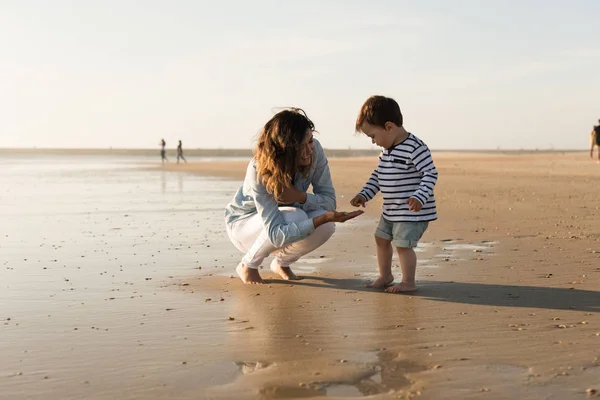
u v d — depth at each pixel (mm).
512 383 2389
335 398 2271
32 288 4223
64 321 3387
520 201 10016
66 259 5371
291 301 3816
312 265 5062
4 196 12195
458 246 5816
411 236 3996
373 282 4297
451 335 3045
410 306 3656
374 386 2387
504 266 4824
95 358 2764
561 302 3686
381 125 4133
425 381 2426
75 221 8133
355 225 7586
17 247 6027
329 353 2795
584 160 29000
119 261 5277
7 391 2387
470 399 2242
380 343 2936
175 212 9273
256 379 2479
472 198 10648
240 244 4594
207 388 2391
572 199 10227
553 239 6113
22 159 50281
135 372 2578
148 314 3523
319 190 4523
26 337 3092
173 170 25422
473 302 3723
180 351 2852
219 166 29672
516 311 3494
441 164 27156
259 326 3262
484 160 33562
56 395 2344
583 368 2547
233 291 4117
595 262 4910
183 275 4680
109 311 3596
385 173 4152
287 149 4062
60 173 22703
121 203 10758
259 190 4199
